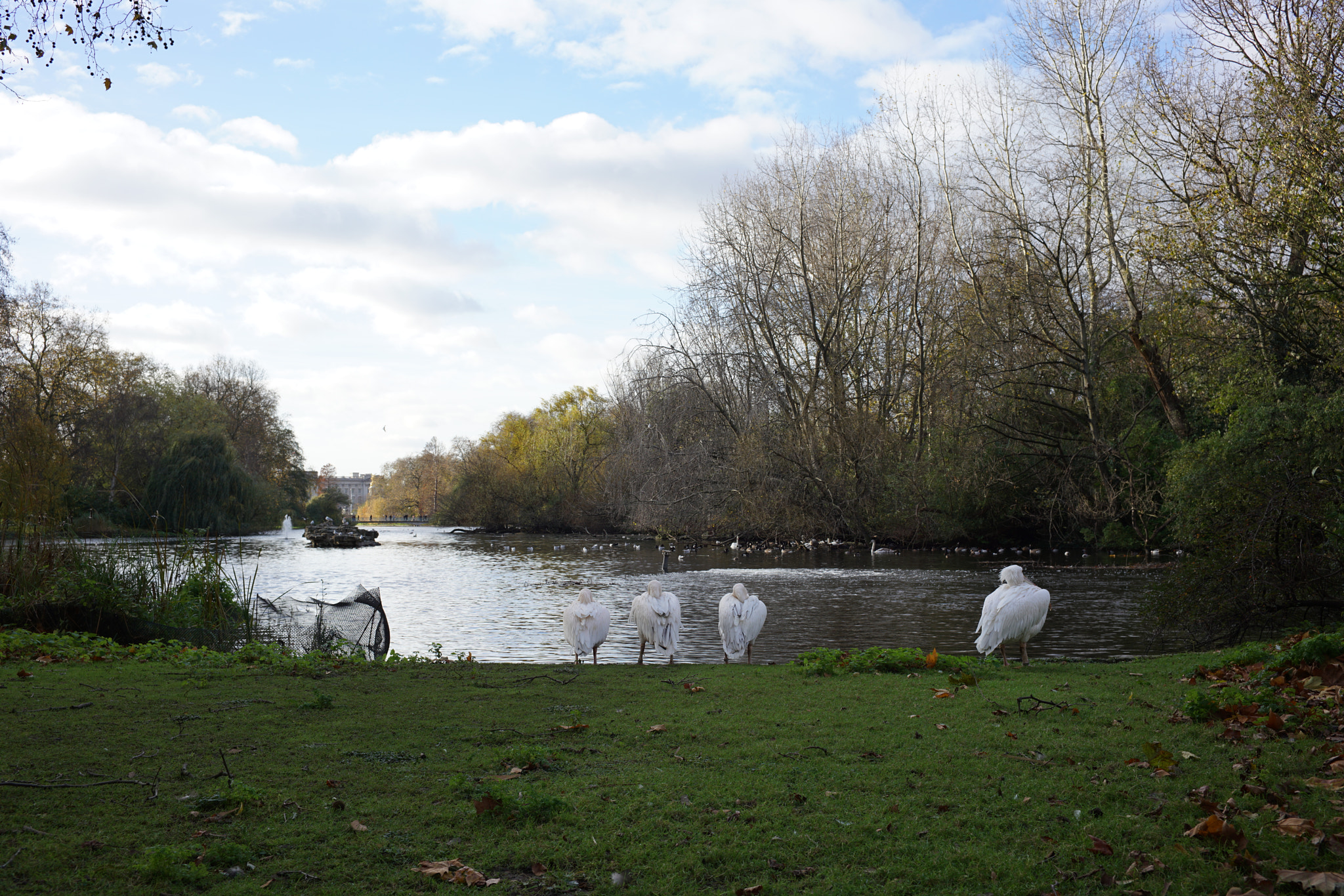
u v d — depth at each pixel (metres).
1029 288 34.62
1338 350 16.64
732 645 12.95
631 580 29.38
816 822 4.96
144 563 16.41
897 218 43.03
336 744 6.64
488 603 23.67
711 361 44.75
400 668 11.19
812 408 43.38
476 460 77.94
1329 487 13.46
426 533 77.88
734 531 45.69
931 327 42.16
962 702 8.05
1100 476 33.53
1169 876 4.13
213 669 10.68
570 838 4.75
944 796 5.33
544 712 7.93
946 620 19.05
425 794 5.48
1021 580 11.25
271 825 4.91
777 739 6.79
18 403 44.16
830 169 42.62
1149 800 5.09
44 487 16.80
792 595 23.77
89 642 13.09
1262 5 20.39
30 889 3.98
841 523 42.50
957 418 38.59
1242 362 19.94
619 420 50.09
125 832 4.74
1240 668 9.05
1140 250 20.19
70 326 59.53
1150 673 9.66
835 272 41.69
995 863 4.33
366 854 4.52
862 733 6.93
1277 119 16.81
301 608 16.36
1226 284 18.59
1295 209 15.49
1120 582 25.67
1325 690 7.31
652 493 44.81
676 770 5.97
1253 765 5.49
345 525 58.41
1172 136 21.52
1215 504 14.20
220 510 55.94
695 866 4.39
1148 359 26.41
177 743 6.63
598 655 15.53
